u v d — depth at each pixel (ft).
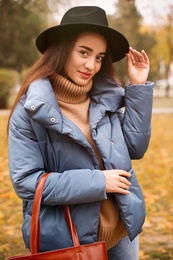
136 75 8.34
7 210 18.88
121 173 7.41
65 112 7.72
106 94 8.16
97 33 7.55
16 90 75.82
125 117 8.20
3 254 14.12
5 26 74.38
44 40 7.89
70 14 7.68
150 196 21.11
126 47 8.30
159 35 83.30
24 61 80.53
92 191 7.12
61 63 7.59
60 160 7.45
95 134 7.62
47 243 7.30
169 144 40.14
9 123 7.69
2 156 31.45
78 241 7.14
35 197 7.07
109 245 8.04
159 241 15.66
